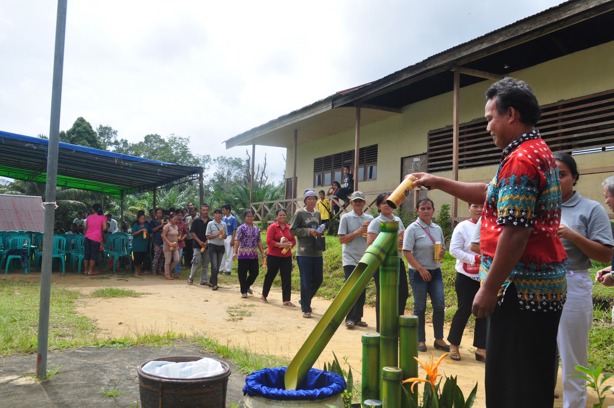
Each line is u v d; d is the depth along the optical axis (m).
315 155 21.88
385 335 2.15
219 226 11.33
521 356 2.11
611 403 4.24
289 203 19.72
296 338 6.55
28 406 3.38
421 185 2.53
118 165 16.72
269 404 1.90
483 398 4.31
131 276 13.48
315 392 1.91
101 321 7.13
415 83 14.19
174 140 53.94
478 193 2.57
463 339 6.78
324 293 10.46
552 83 12.08
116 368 4.25
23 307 7.42
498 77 12.23
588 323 3.39
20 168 20.25
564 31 10.55
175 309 8.48
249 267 10.08
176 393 2.64
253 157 22.03
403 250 6.14
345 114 17.20
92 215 13.55
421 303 6.11
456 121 11.66
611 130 10.70
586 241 3.31
